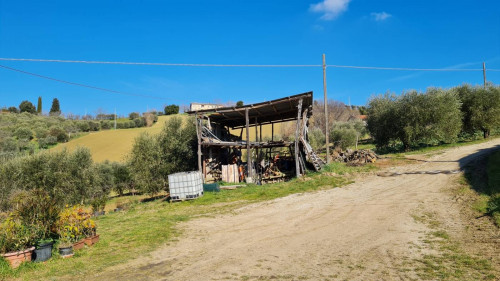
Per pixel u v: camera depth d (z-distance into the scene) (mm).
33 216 8297
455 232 8266
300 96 19422
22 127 58344
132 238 9766
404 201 12391
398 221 9805
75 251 8453
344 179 18031
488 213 9438
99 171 31328
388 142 34281
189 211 14055
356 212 11383
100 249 8750
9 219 7715
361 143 46094
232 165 21125
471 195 12070
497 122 31766
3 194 20750
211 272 6496
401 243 7715
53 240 8695
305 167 22844
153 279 6262
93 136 61688
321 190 16078
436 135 29156
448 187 13992
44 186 22484
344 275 5887
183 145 24875
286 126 55719
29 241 7691
